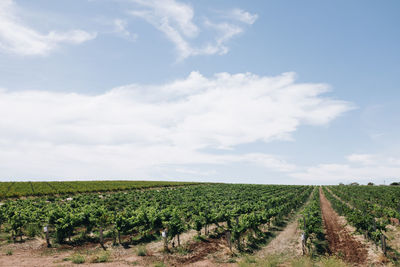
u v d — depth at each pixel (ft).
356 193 217.56
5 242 70.64
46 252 63.57
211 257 62.08
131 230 78.84
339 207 128.47
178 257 61.57
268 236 84.69
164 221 78.43
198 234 81.20
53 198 158.81
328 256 63.31
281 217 113.39
